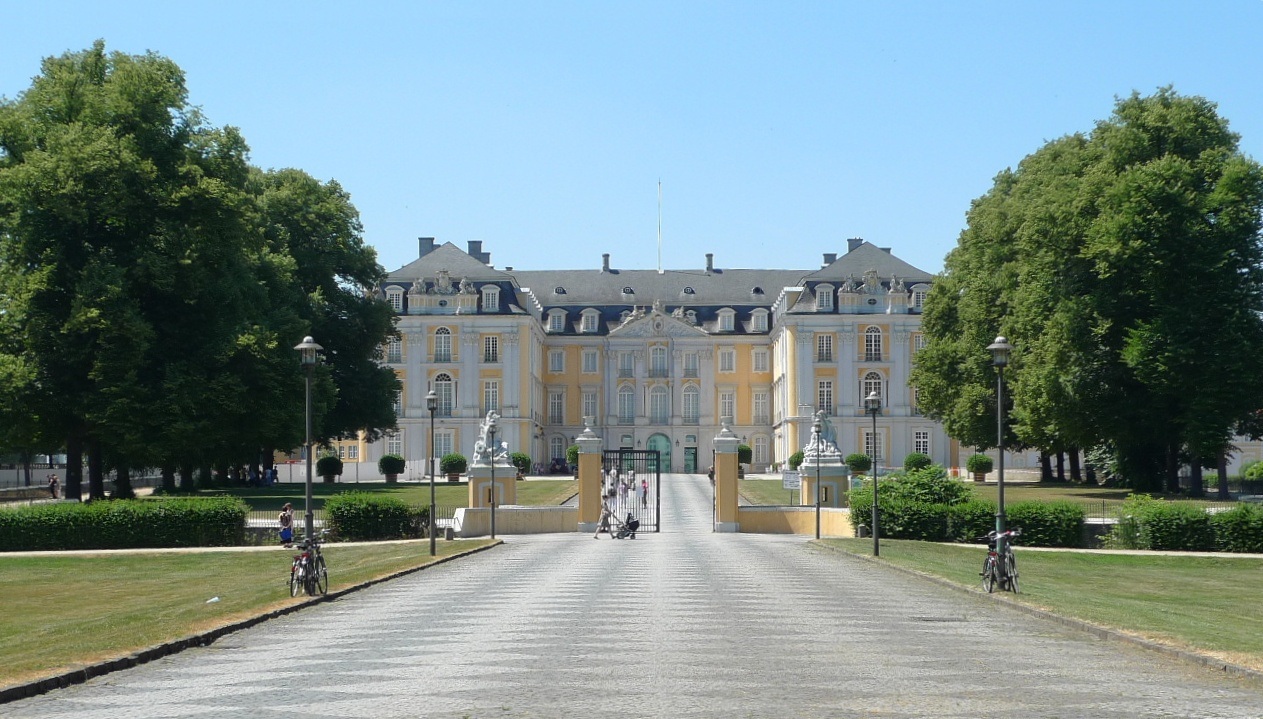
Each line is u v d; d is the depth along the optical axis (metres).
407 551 39.97
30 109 54.16
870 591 27.27
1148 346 52.59
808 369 107.12
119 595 29.42
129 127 54.28
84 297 49.88
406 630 20.02
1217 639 18.20
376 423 79.19
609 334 120.38
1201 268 52.69
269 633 20.08
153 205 53.34
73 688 14.64
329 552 41.00
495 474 54.06
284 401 58.03
